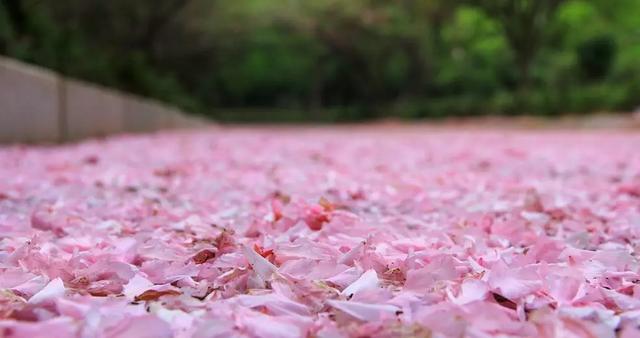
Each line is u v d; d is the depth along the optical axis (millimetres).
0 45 6090
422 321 813
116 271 1084
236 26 21094
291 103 33562
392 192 2303
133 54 13734
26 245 1228
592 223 1671
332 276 1050
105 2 14766
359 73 27781
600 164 3941
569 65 23625
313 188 2330
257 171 3156
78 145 5449
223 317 841
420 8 23297
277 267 1107
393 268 1112
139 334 762
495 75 26547
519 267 1056
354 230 1426
